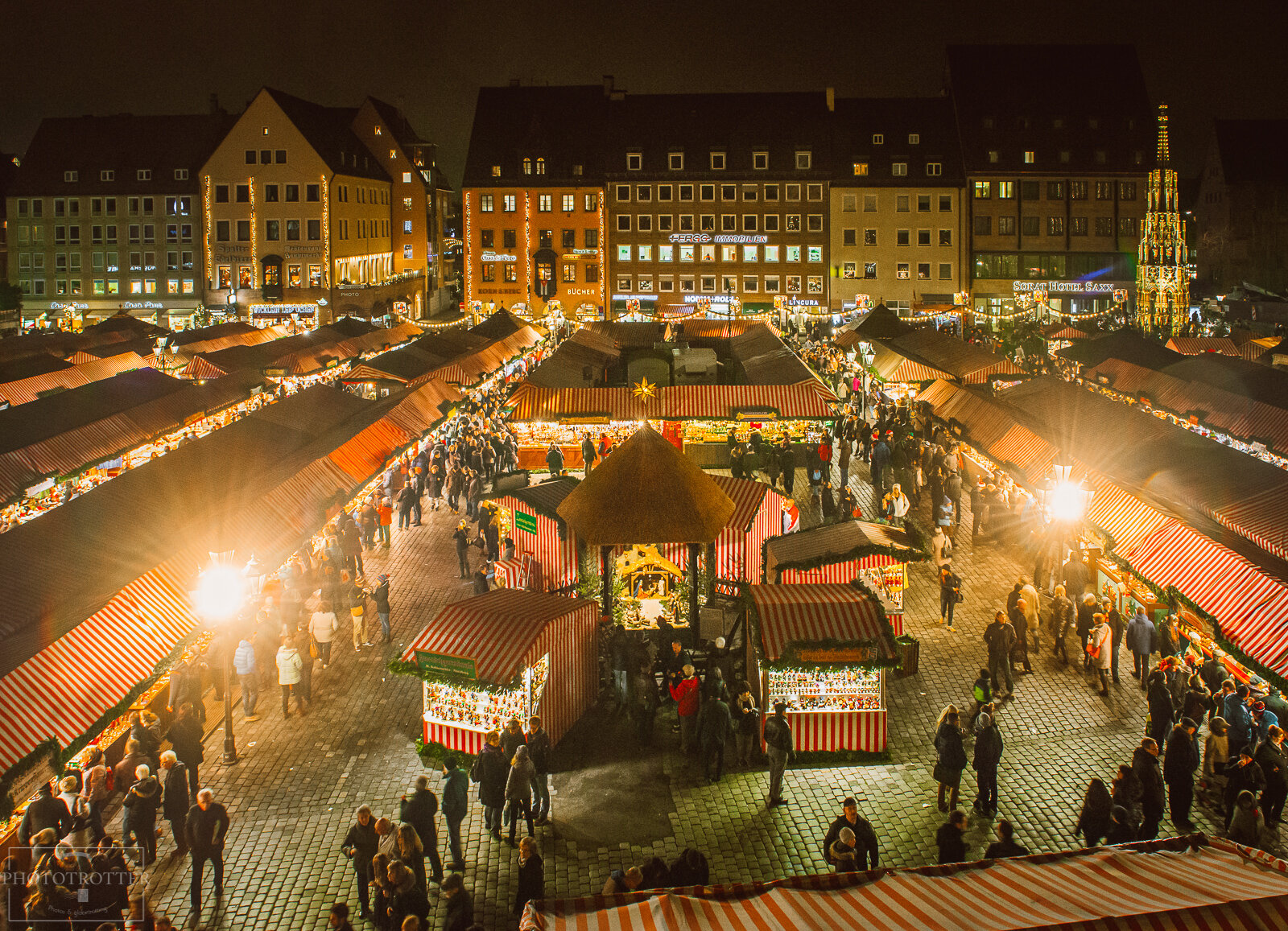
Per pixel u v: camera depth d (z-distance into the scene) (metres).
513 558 24.48
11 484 30.22
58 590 19.75
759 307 94.56
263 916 14.43
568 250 98.81
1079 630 21.98
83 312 97.19
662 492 22.42
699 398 40.31
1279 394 35.84
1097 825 14.92
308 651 23.41
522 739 16.91
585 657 20.22
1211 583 20.62
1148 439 29.45
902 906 9.11
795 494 36.28
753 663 19.95
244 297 98.25
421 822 14.92
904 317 94.94
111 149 102.62
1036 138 95.12
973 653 22.95
